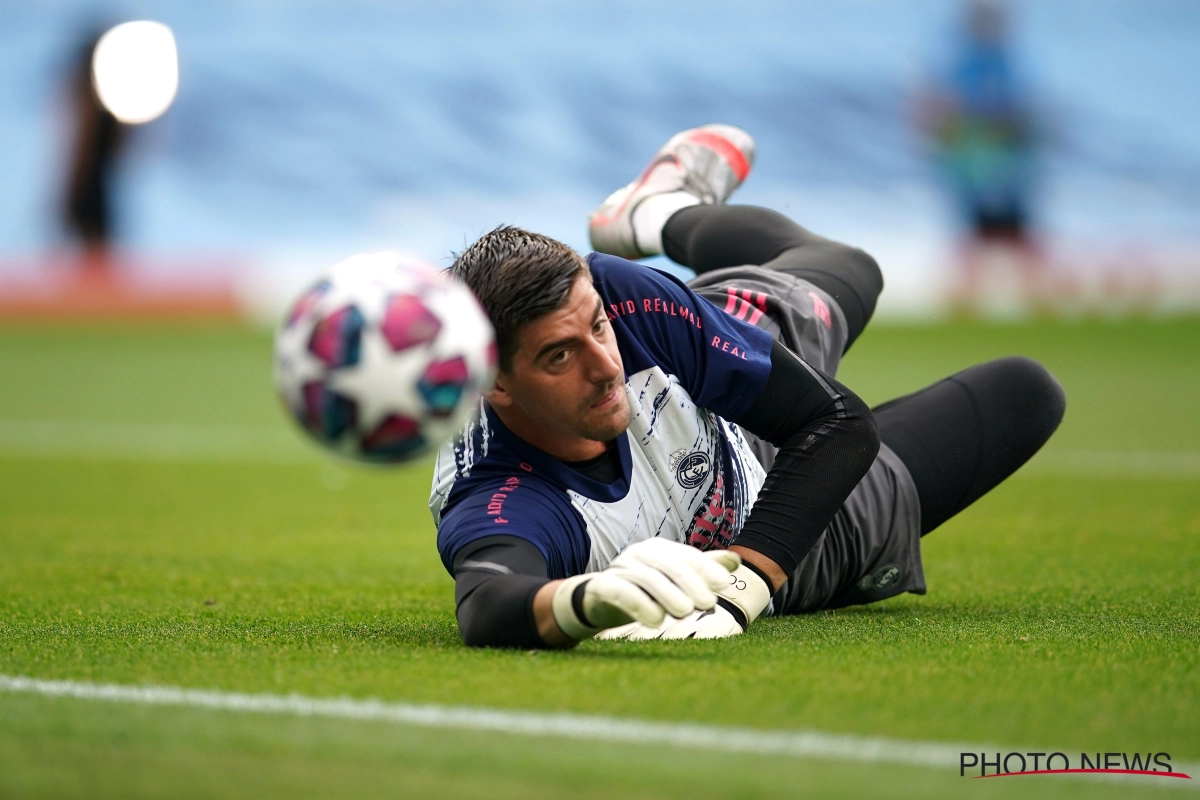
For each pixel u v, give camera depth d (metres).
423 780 7.05
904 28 69.31
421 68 73.12
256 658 10.05
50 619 12.87
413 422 8.16
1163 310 67.62
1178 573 16.16
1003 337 61.16
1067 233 67.75
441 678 9.12
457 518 10.67
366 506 24.84
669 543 9.23
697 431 11.09
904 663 9.70
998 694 8.72
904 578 13.21
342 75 73.12
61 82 72.81
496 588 9.96
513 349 9.41
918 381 43.59
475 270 9.54
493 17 73.06
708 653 9.98
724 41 71.50
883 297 68.50
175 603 14.28
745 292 13.68
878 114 69.00
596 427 9.66
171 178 73.12
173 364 57.41
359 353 8.08
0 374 53.94
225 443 35.28
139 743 7.70
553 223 72.00
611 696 8.59
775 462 11.28
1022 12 69.12
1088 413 38.53
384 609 13.79
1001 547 18.86
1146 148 68.00
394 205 72.38
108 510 24.03
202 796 6.85
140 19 73.38
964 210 67.81
